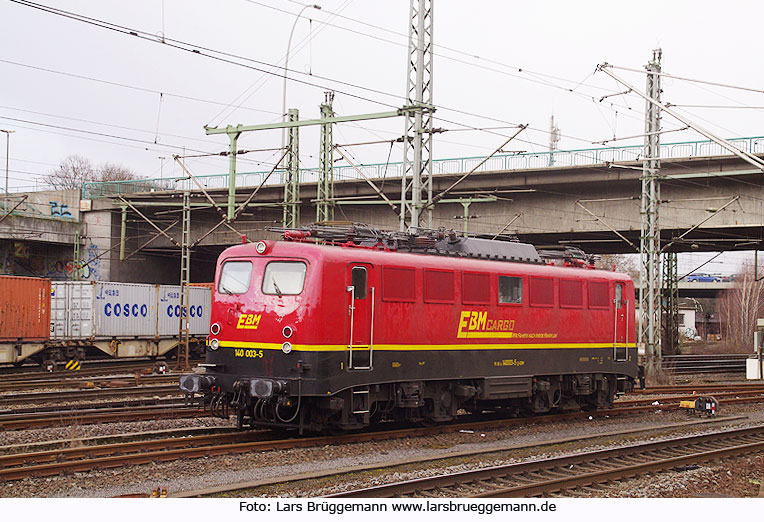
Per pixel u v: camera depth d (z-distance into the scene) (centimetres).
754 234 4062
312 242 1619
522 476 1272
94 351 4162
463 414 2078
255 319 1537
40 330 3609
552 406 2030
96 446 1354
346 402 1554
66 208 5338
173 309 4256
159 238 5284
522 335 1914
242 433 1560
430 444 1593
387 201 2950
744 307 7862
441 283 1730
